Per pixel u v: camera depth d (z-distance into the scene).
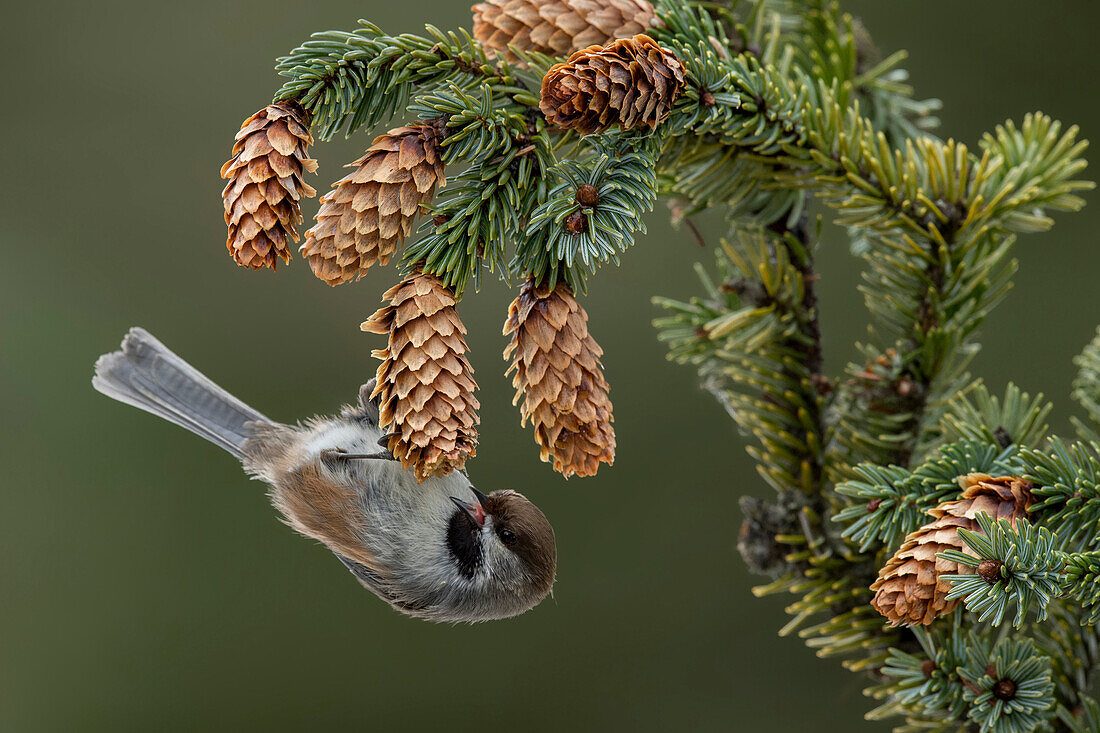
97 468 5.73
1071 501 3.30
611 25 3.34
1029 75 5.17
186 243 5.89
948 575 3.28
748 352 3.41
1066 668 3.36
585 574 5.57
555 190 3.30
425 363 3.29
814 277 3.41
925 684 3.33
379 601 5.73
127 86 6.01
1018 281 4.99
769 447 3.41
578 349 3.30
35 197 5.87
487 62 3.32
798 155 3.37
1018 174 3.39
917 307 3.40
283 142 3.29
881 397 3.40
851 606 3.39
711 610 5.50
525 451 5.61
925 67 5.23
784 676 5.40
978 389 3.39
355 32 3.31
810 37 3.44
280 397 5.70
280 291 5.83
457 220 3.30
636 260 5.56
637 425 5.59
